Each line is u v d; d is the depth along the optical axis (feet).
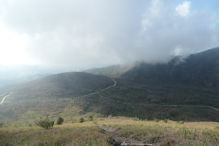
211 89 638.94
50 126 72.79
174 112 284.00
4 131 65.00
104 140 41.22
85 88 510.58
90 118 180.75
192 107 353.72
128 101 391.65
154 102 407.23
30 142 43.16
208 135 47.34
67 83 549.95
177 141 42.19
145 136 49.19
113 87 558.56
